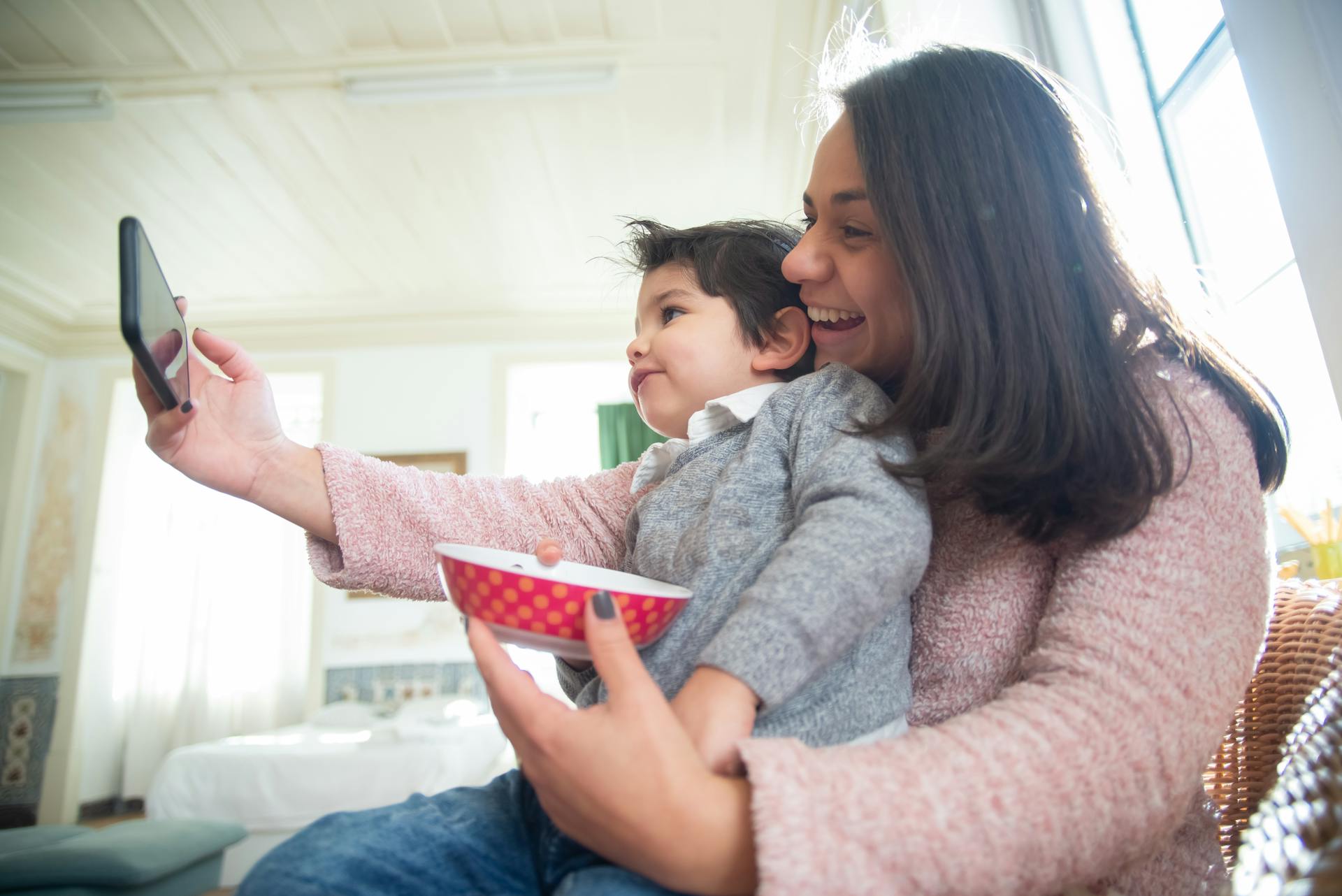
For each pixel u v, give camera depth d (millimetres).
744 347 888
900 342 720
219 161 3404
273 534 5512
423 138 3301
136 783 4906
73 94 2947
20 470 4629
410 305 4773
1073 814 413
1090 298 592
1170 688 453
